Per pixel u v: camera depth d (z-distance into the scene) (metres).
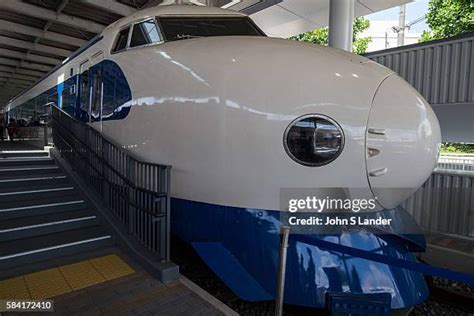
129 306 2.82
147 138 3.68
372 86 2.67
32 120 12.59
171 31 3.93
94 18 11.84
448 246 5.04
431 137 2.65
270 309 3.20
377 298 2.67
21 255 3.56
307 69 2.80
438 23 14.62
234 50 3.15
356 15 8.98
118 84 4.30
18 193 4.71
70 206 4.70
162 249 3.40
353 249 2.49
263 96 2.84
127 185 4.01
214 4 9.05
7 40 14.23
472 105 5.23
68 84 7.18
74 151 5.50
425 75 5.84
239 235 3.02
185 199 3.37
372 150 2.59
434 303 3.51
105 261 3.65
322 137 2.65
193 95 3.21
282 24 9.76
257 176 2.88
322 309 2.91
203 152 3.14
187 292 3.05
